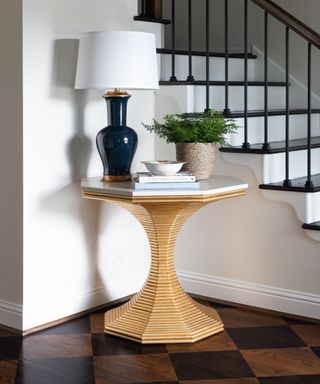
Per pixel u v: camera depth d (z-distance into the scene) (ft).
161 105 13.57
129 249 13.47
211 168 11.90
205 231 13.39
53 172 11.80
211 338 11.37
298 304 12.32
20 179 11.32
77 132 12.17
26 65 11.15
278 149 12.54
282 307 12.51
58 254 12.03
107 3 12.57
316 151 14.25
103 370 10.09
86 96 12.27
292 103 16.38
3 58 11.34
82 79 11.23
